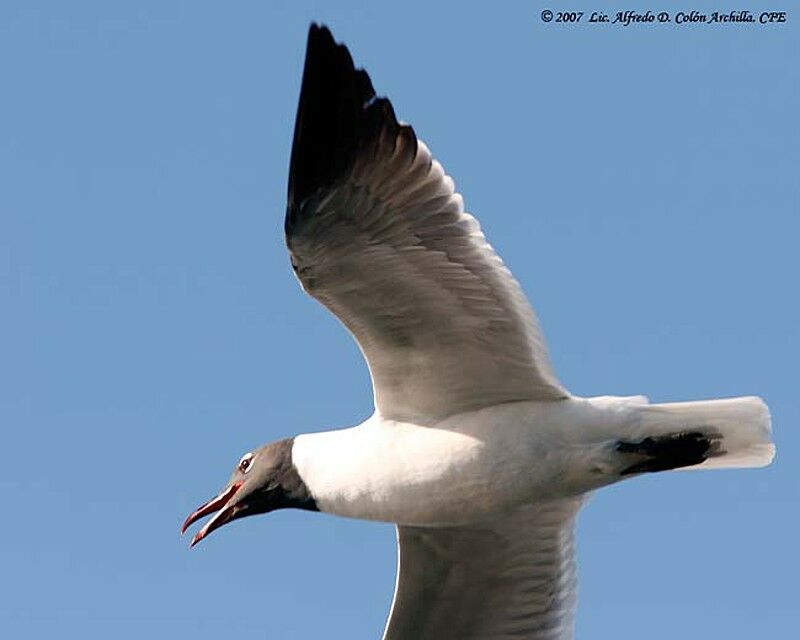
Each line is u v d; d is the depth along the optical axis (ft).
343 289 49.19
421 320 49.80
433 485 50.90
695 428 50.03
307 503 53.26
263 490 53.62
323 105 47.26
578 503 55.26
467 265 48.96
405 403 51.24
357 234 48.14
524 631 56.49
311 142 47.16
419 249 48.60
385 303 49.49
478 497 50.93
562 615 56.08
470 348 50.19
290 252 48.21
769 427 49.90
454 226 48.60
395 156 47.80
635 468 50.37
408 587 56.39
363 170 47.60
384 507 51.70
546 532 55.52
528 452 50.26
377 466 51.34
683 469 50.83
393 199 47.96
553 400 50.60
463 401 50.93
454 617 56.85
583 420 50.19
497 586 56.29
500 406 50.80
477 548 55.62
